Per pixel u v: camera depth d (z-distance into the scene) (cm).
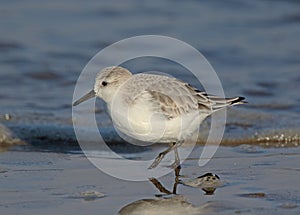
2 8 2244
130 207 915
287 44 1945
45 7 2281
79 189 993
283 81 1670
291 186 996
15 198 947
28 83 1669
